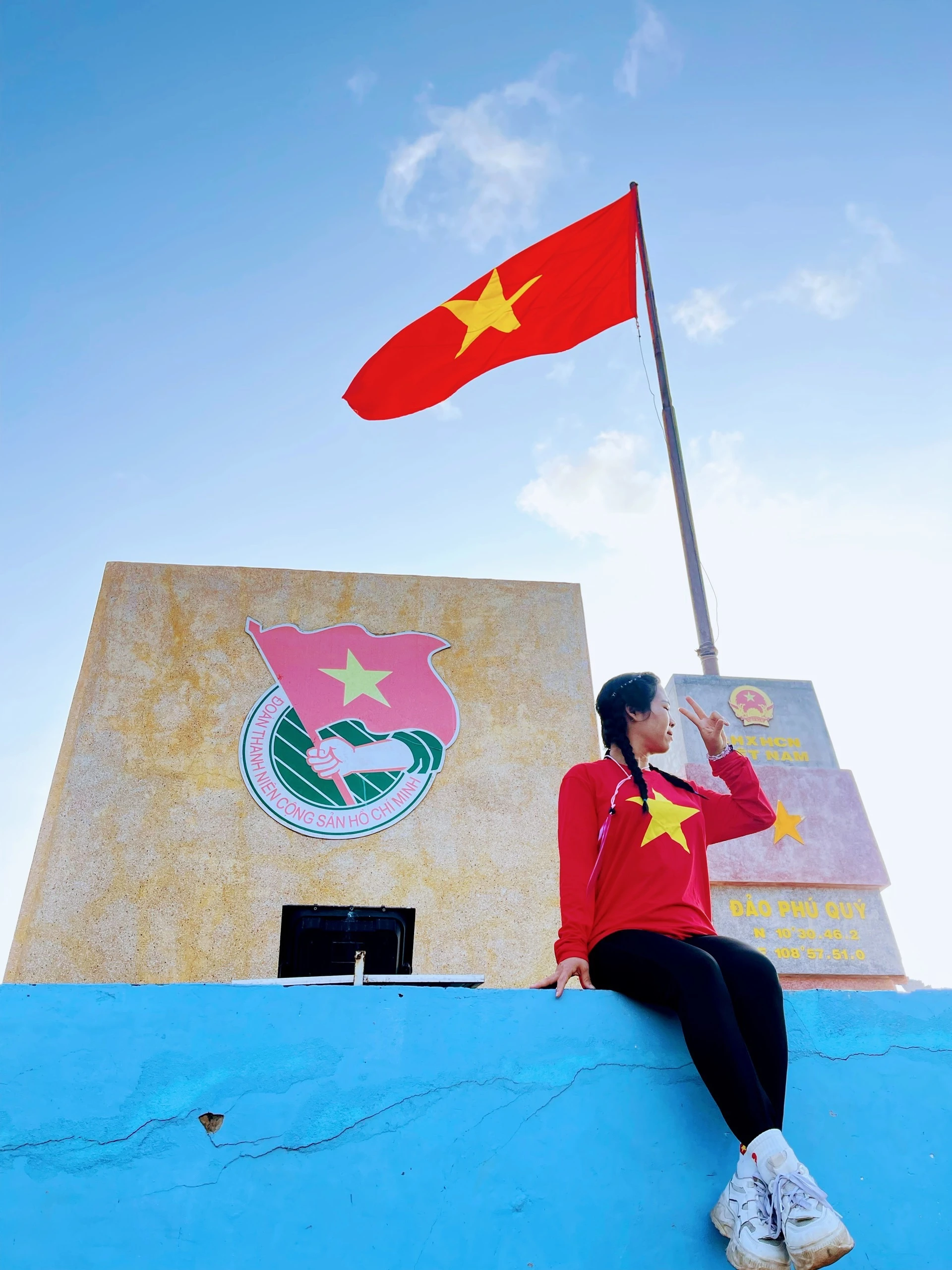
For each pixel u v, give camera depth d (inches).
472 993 106.3
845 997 112.8
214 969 199.5
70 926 199.5
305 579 252.8
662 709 132.9
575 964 106.6
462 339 320.8
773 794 234.2
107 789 215.5
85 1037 98.1
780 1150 87.4
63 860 205.9
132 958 198.1
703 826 123.2
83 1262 87.5
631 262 341.7
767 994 101.1
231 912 205.8
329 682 236.4
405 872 215.2
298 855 213.8
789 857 224.8
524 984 206.5
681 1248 94.7
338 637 244.2
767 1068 96.7
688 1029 96.7
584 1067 103.0
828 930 218.7
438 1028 103.7
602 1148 98.9
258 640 240.4
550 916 214.5
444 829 221.5
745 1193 88.1
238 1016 101.5
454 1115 98.8
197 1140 94.4
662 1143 99.9
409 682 240.2
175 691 230.5
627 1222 95.3
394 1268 90.5
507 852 220.7
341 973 187.5
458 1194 94.7
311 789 221.8
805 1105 104.8
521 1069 102.2
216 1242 89.7
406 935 192.2
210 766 221.8
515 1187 95.7
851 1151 102.7
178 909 204.4
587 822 118.9
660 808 119.5
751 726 251.8
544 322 327.9
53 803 212.4
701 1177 98.7
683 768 242.2
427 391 319.0
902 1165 102.6
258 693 233.0
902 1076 108.0
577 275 334.6
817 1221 81.4
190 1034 99.9
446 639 248.4
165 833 212.2
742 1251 84.9
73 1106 94.5
